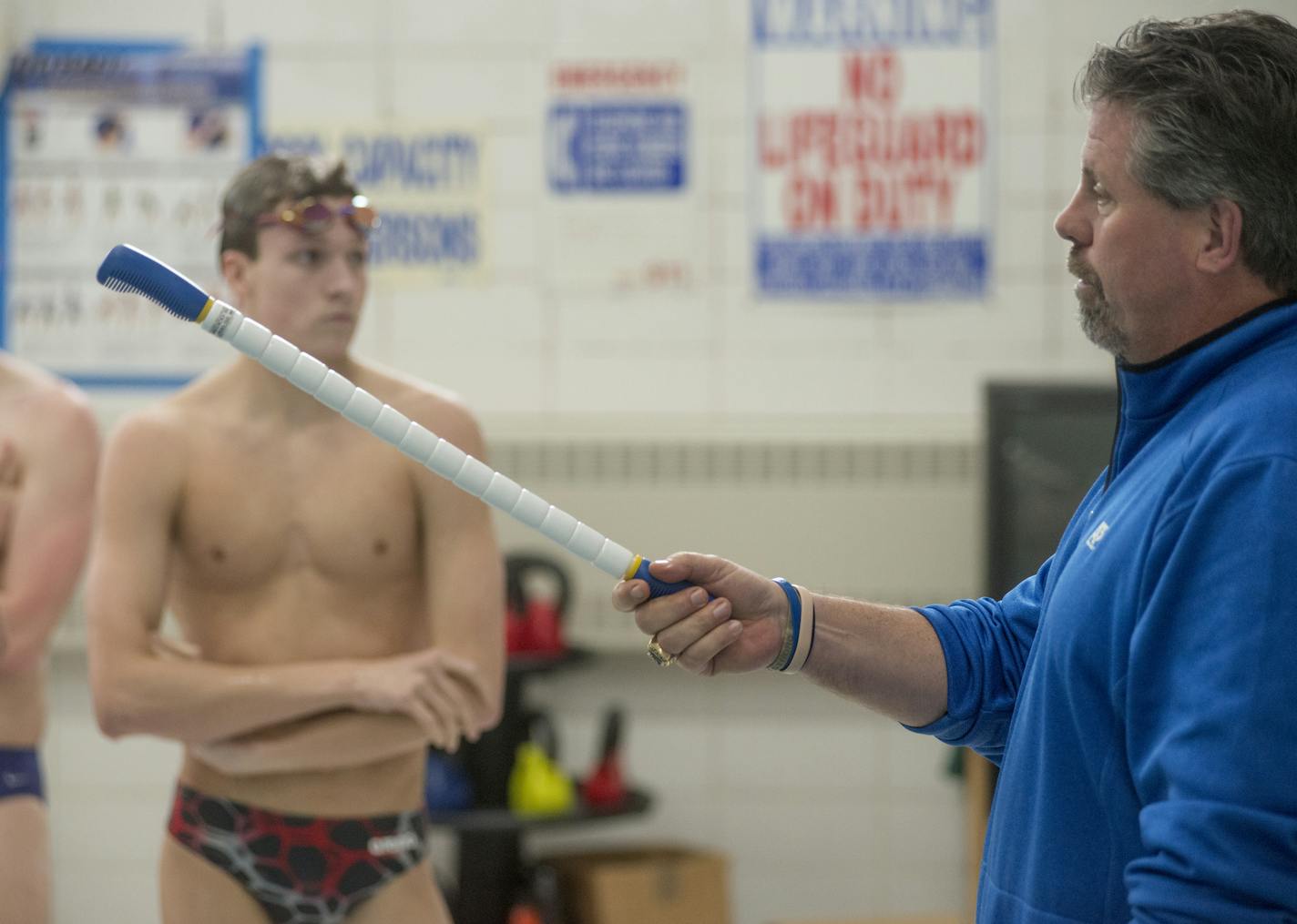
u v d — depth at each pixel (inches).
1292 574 161.8
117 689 314.2
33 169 638.5
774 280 639.1
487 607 329.7
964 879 636.7
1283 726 159.2
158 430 331.0
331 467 332.8
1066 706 188.7
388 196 641.0
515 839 585.6
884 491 638.5
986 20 634.2
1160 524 176.2
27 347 639.1
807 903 639.1
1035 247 636.1
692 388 641.0
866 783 640.4
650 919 582.6
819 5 636.7
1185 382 187.3
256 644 328.5
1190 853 159.2
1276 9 616.4
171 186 640.4
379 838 329.7
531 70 639.1
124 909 638.5
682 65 638.5
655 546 638.5
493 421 641.6
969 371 637.9
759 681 641.6
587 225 640.4
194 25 641.0
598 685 640.4
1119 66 188.5
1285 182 177.2
